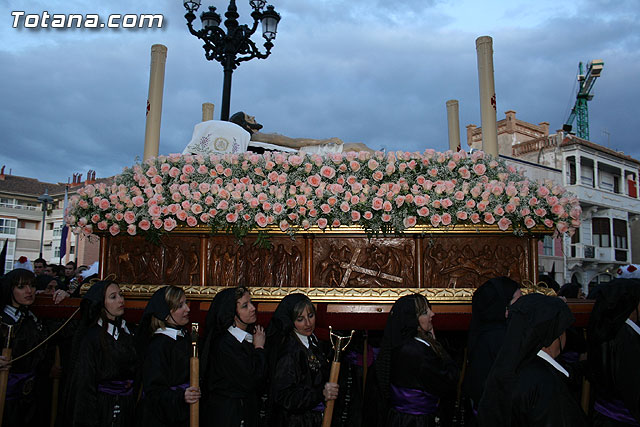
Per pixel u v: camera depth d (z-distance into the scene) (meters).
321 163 3.94
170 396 2.96
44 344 4.01
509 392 2.19
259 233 3.82
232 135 4.83
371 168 3.82
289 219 3.71
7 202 41.16
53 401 4.27
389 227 3.75
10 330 3.52
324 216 3.75
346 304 3.77
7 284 3.82
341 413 4.22
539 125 28.38
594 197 25.16
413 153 3.99
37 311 4.15
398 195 3.73
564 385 2.22
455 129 5.89
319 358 3.28
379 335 4.57
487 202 3.60
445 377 2.99
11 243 40.84
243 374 3.04
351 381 4.32
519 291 3.12
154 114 4.86
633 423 2.91
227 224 3.78
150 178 4.08
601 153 25.64
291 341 3.13
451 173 3.90
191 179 4.01
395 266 3.90
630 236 28.58
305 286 3.87
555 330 2.21
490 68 4.78
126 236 4.15
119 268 4.17
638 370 2.81
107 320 3.42
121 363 3.36
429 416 3.02
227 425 2.98
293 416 3.21
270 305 3.81
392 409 3.09
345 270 3.91
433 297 3.71
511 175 3.99
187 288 3.90
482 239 3.91
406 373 3.01
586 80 36.53
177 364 3.14
